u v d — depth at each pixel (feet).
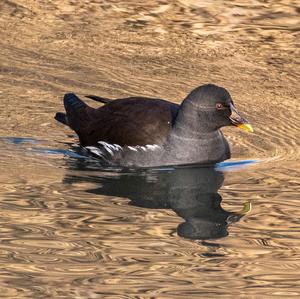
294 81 62.75
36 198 45.06
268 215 43.16
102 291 34.91
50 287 35.22
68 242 39.65
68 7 74.95
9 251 38.58
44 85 61.21
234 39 69.36
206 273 36.68
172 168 50.06
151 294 34.68
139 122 50.70
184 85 61.72
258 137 54.70
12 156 51.44
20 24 71.20
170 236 40.63
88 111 53.26
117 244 39.52
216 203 44.93
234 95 60.29
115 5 75.51
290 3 75.82
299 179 48.34
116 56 66.28
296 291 35.01
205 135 50.26
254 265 37.42
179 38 69.51
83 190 46.57
